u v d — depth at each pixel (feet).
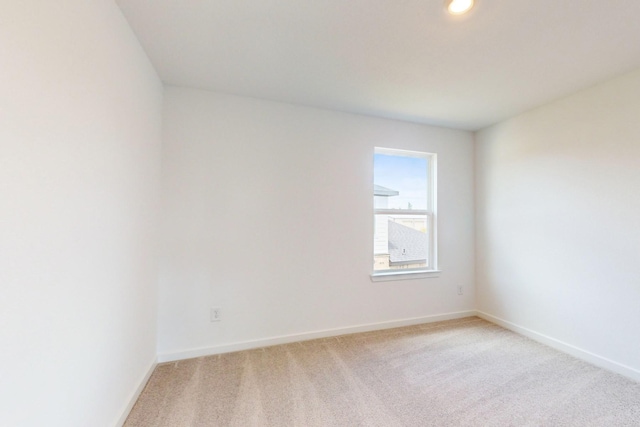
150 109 6.35
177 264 7.43
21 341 2.63
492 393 5.97
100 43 4.02
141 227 5.86
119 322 4.82
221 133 7.85
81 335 3.64
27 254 2.70
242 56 6.11
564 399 5.78
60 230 3.19
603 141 7.10
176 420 5.11
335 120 9.07
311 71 6.72
